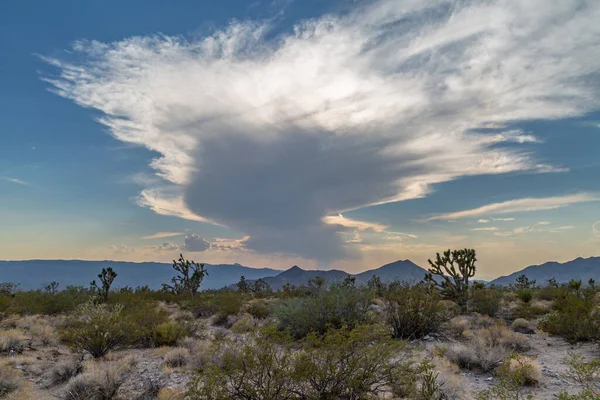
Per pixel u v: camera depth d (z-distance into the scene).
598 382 6.91
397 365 6.03
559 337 11.52
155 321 13.91
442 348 9.54
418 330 11.81
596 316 11.09
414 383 5.98
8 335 11.92
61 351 11.48
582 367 7.15
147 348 12.16
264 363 5.39
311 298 12.99
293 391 5.55
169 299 31.11
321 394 5.57
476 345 9.05
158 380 8.12
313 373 5.46
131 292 30.48
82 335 10.79
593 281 26.00
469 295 17.80
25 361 9.92
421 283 15.50
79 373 8.29
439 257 18.30
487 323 14.22
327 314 12.17
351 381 5.51
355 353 5.77
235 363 5.36
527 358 7.80
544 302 22.27
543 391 6.63
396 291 13.11
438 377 6.77
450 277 18.00
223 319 18.91
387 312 12.58
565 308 12.50
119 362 9.13
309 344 5.75
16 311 19.11
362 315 12.38
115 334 11.18
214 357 5.89
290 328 12.17
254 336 5.71
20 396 7.16
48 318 18.94
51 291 29.06
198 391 5.41
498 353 8.53
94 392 7.17
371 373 5.68
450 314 12.99
